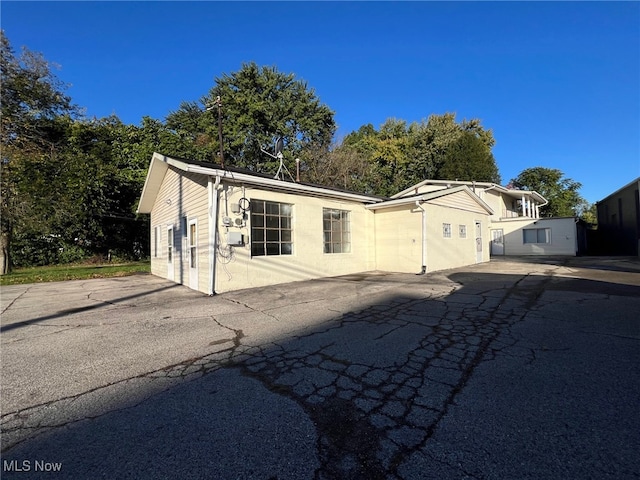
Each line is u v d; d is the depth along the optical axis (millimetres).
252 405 2656
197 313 6012
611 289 7156
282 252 9688
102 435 2305
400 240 12047
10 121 14625
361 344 4059
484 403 2584
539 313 5297
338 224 11625
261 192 9164
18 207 13805
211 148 22891
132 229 20984
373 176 29438
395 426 2307
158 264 13273
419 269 11352
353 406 2596
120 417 2535
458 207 13383
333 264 11219
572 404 2537
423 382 2980
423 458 1964
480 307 5844
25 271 15211
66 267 17438
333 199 11367
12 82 14844
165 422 2445
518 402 2584
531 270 11281
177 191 10609
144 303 7133
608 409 2455
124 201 20047
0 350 4172
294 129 28281
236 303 6824
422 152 32188
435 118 34344
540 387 2824
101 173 17828
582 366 3234
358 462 1947
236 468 1928
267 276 9180
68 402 2797
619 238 20453
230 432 2291
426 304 6211
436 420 2367
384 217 12695
